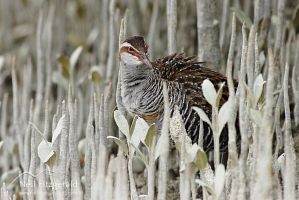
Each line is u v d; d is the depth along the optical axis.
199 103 9.61
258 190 7.62
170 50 10.79
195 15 13.37
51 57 13.92
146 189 10.53
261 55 10.38
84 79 13.21
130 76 9.83
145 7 14.62
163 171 8.09
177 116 8.52
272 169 8.50
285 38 11.77
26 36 16.77
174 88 9.62
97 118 9.49
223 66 11.36
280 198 7.91
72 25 16.14
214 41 10.97
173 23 10.66
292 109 11.03
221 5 13.31
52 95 14.23
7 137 12.19
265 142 7.61
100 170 7.81
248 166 8.48
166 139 8.00
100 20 14.66
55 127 9.55
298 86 10.78
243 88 8.25
